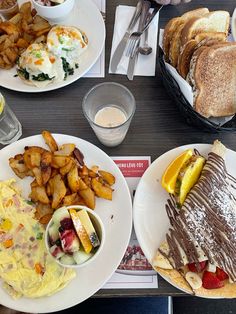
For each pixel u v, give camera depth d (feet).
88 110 1.27
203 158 1.23
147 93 1.41
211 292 1.07
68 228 1.06
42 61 1.33
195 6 1.55
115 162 1.31
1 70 1.42
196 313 1.62
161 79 1.42
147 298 1.42
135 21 1.50
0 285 1.12
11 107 1.39
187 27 1.25
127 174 1.30
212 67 1.21
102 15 1.54
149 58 1.46
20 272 1.12
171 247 1.12
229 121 1.29
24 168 1.23
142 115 1.38
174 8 1.55
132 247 1.19
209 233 1.13
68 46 1.37
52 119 1.38
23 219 1.19
